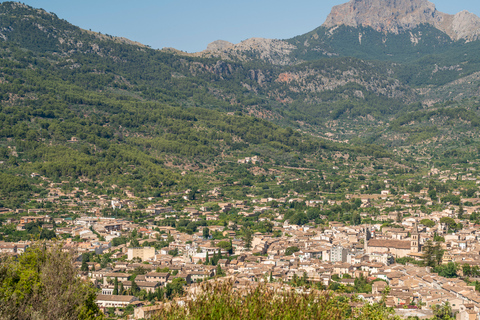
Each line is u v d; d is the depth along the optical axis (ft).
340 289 288.10
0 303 286.05
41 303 295.89
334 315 242.58
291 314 237.45
